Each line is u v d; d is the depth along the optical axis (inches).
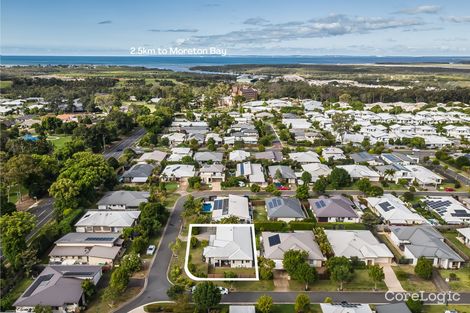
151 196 4111.7
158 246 3253.0
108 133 6653.5
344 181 4618.6
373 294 2642.7
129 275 2642.7
